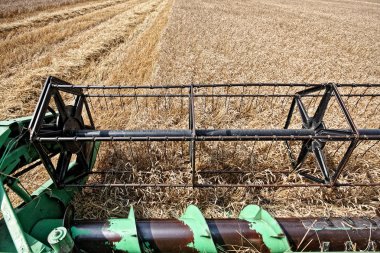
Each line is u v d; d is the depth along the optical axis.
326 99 3.64
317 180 3.57
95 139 2.85
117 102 6.38
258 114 5.74
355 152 4.45
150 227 2.56
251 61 9.57
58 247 1.97
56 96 3.26
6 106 6.23
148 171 4.10
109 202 3.67
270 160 4.34
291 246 2.54
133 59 9.50
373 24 20.83
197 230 2.50
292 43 12.85
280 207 3.61
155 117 5.57
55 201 3.10
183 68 8.43
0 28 13.18
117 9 23.00
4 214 2.35
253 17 20.83
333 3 40.62
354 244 2.53
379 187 3.77
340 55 11.09
